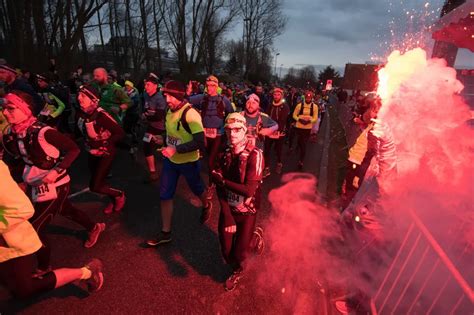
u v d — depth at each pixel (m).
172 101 3.30
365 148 4.41
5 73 5.17
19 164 3.20
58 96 7.77
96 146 3.79
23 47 15.74
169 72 14.66
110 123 3.73
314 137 11.05
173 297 2.88
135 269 3.24
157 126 5.43
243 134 2.61
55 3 17.61
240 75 51.50
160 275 3.17
